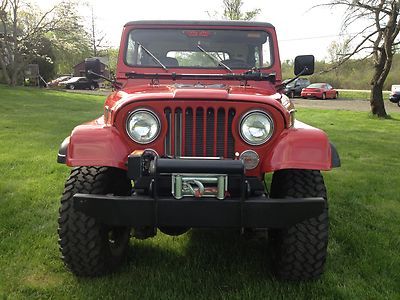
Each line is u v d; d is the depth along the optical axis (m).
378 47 16.69
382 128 13.63
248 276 3.27
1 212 4.52
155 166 2.70
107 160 2.92
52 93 28.34
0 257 3.49
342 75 47.69
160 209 2.71
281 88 4.41
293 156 2.91
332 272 3.31
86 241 3.06
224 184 2.70
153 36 4.45
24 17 37.53
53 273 3.27
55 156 7.65
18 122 12.63
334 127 13.64
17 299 2.89
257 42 4.45
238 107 2.97
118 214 2.74
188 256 3.65
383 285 3.14
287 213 2.72
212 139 3.02
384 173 7.04
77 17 38.84
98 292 2.99
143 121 2.98
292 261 3.06
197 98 2.96
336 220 4.56
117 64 4.43
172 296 2.95
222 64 4.42
